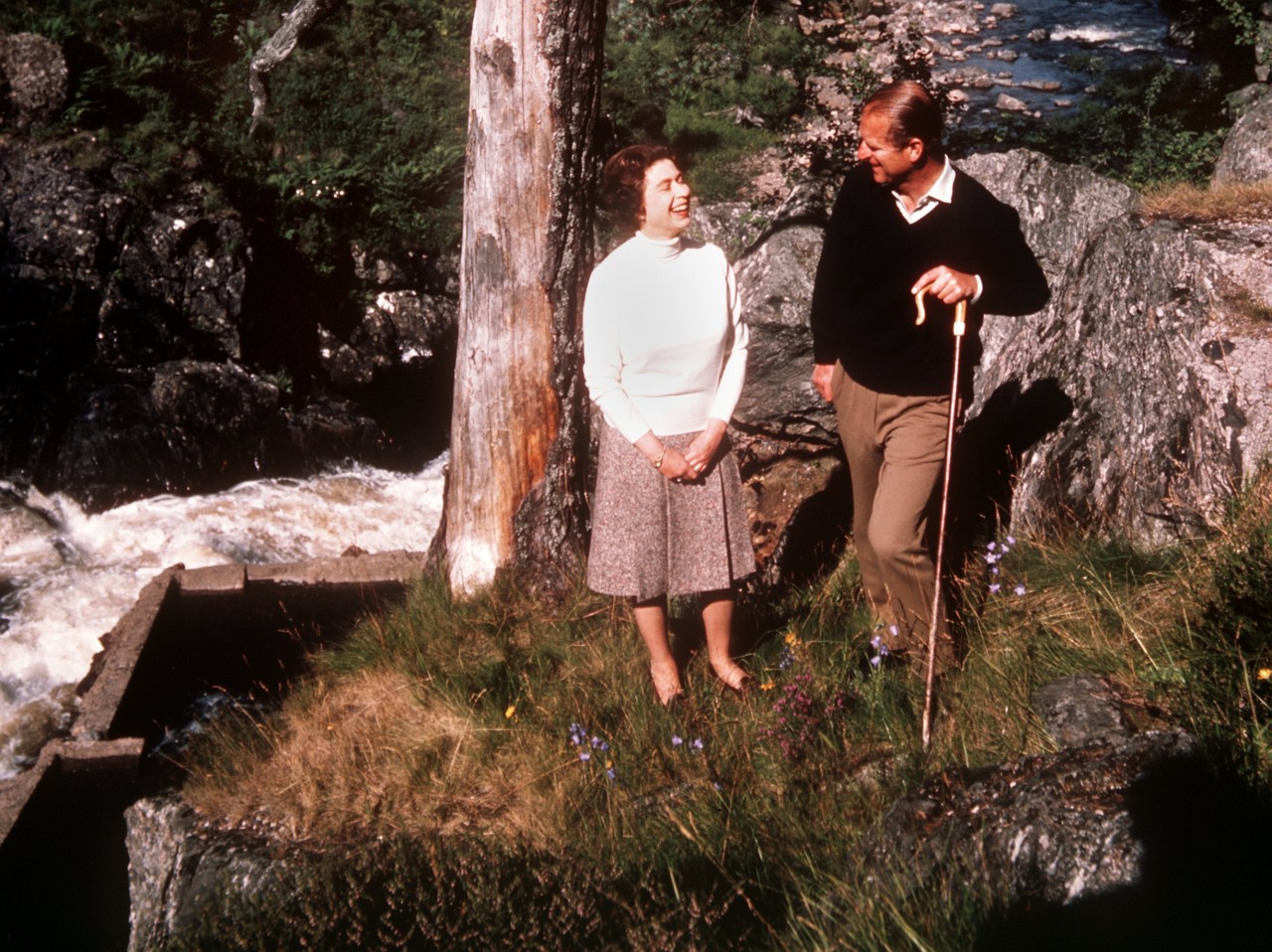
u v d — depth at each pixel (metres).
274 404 10.51
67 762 5.29
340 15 15.09
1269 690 3.22
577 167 5.07
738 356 3.95
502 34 4.90
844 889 2.82
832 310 3.87
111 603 8.52
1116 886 2.47
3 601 8.38
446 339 12.42
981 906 2.54
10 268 10.53
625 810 3.67
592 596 5.02
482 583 5.35
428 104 14.20
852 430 3.92
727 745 3.86
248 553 9.33
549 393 5.23
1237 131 10.27
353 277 12.26
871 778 3.55
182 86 13.08
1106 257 5.16
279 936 3.49
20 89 11.34
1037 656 3.88
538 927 3.20
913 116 3.43
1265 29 16.50
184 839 4.11
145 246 10.81
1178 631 3.67
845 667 4.09
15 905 4.90
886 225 3.63
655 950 2.95
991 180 6.49
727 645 4.19
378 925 3.45
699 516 3.93
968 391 3.78
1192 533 4.24
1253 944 2.29
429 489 10.73
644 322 3.79
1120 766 2.81
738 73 18.00
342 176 12.48
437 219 12.80
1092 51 23.95
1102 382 4.87
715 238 13.49
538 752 4.08
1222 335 4.41
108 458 9.67
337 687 4.84
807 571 5.22
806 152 12.55
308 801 4.11
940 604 3.73
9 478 9.57
